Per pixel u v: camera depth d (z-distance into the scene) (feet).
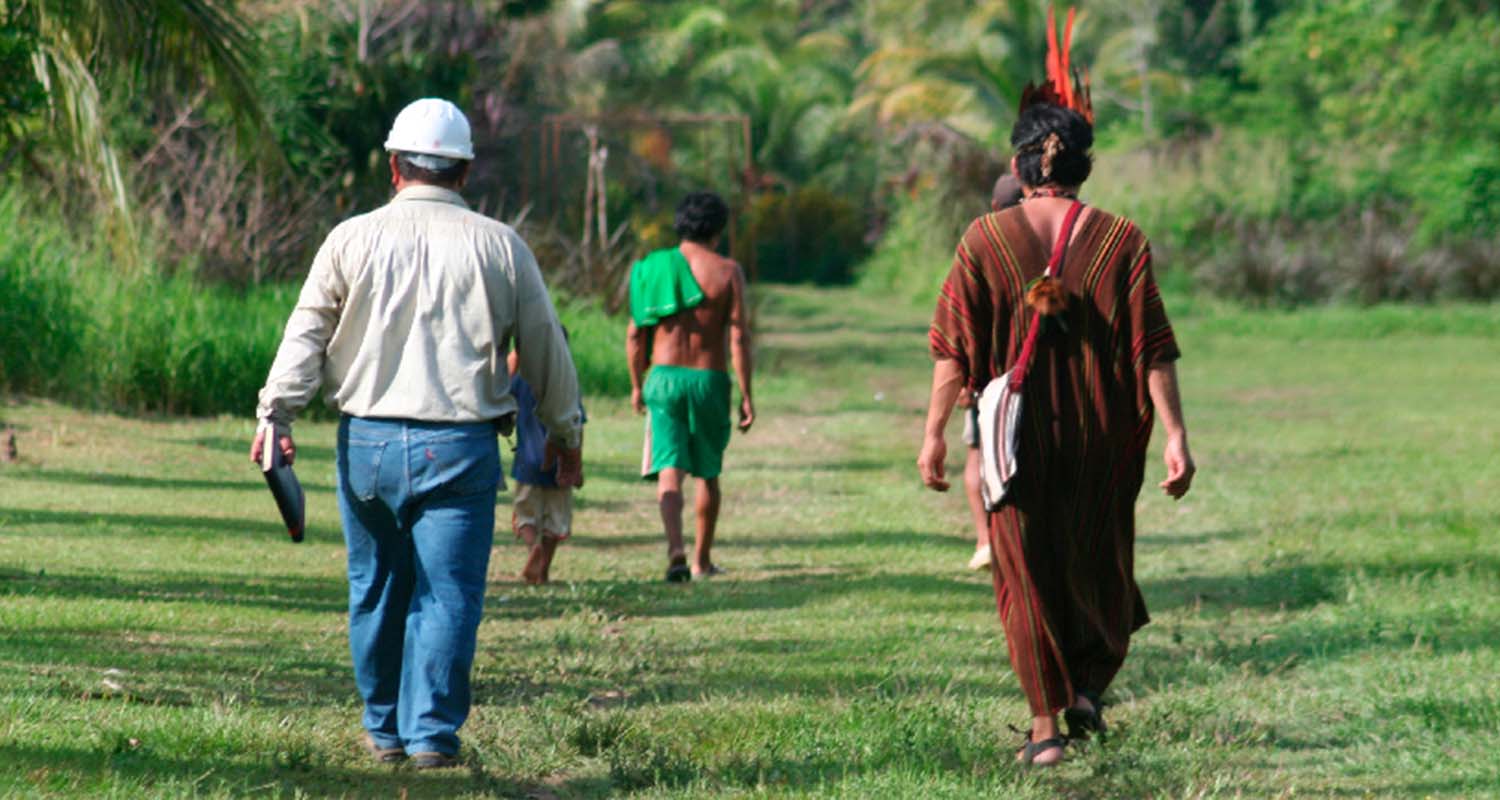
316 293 57.16
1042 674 61.05
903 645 84.43
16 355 180.86
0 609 82.07
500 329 57.57
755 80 633.61
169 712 61.98
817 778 58.90
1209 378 262.67
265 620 85.76
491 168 331.16
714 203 108.99
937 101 591.37
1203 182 443.32
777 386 248.32
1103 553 62.18
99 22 143.43
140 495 130.31
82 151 167.63
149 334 187.93
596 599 97.40
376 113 285.84
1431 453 167.84
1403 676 75.15
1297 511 132.16
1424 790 57.72
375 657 59.57
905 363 291.99
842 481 155.22
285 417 56.44
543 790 57.16
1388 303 387.75
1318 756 63.10
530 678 75.36
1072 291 61.16
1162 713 67.87
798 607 95.96
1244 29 622.54
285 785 54.80
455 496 57.31
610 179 496.64
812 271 596.29
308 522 122.83
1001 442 60.80
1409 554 110.93
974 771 58.13
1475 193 408.26
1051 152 62.34
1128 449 61.82
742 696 72.54
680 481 107.34
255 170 232.53
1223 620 92.43
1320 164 452.35
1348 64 483.92
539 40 385.09
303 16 267.80
